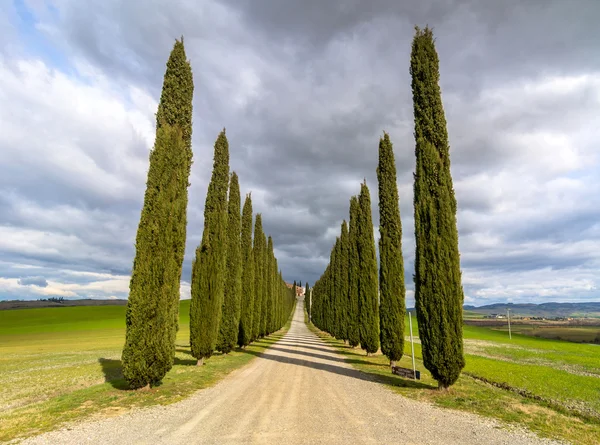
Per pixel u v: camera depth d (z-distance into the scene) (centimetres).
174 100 1351
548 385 1479
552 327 9931
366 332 2516
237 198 2595
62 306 12025
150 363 1166
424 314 1302
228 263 2462
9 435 727
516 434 784
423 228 1362
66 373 1656
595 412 1035
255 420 844
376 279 2578
